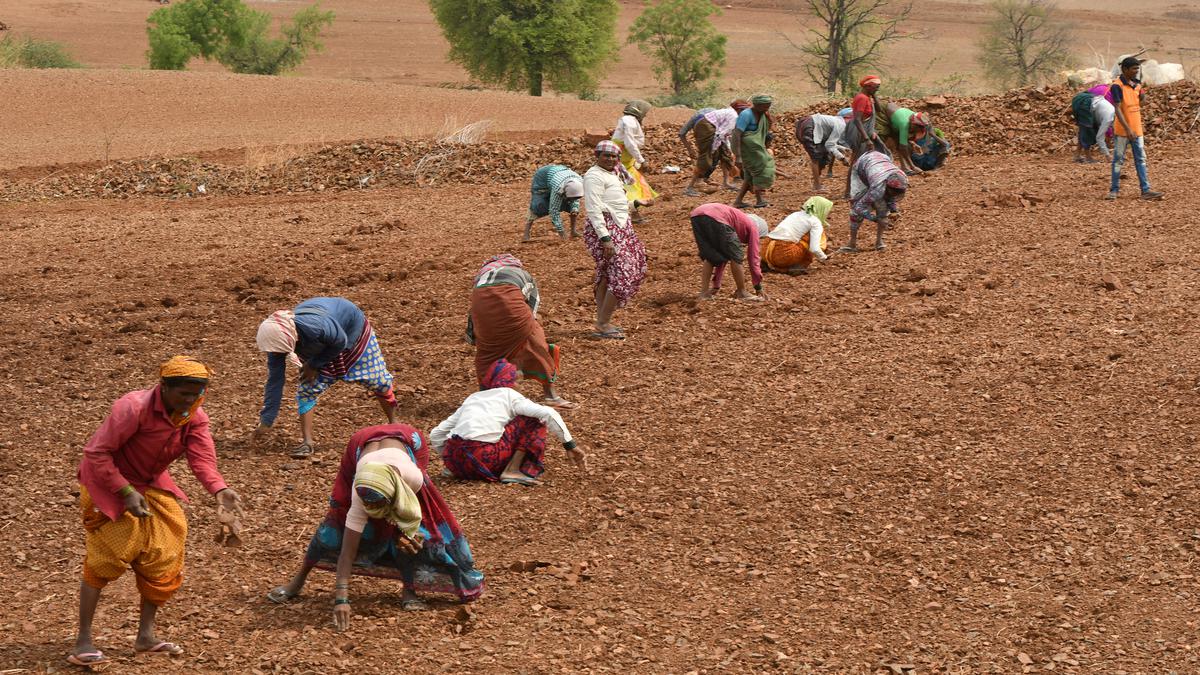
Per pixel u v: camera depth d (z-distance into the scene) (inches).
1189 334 550.3
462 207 992.9
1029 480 420.8
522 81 3469.5
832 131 908.0
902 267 697.6
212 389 538.6
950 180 948.0
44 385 547.5
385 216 960.9
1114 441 447.5
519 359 491.5
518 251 796.0
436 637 318.7
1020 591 346.9
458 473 437.4
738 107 950.4
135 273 758.5
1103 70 1362.0
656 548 379.6
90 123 1830.7
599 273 588.1
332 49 5044.3
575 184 794.2
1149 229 737.6
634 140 852.6
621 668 303.1
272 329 437.7
